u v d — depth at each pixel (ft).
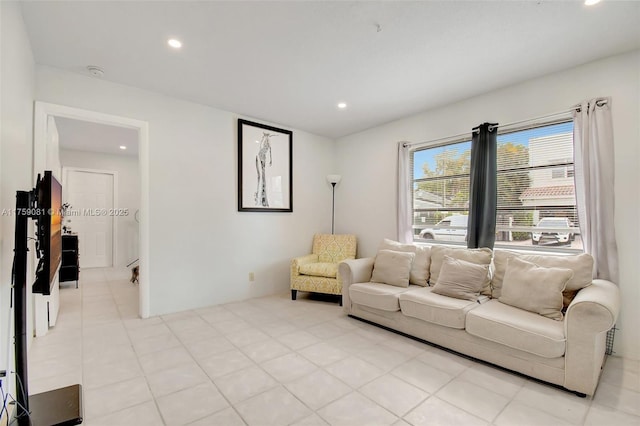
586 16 6.51
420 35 7.29
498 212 10.53
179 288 11.27
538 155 9.64
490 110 10.44
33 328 8.71
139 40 7.48
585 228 8.30
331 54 8.14
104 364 7.33
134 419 5.40
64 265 14.82
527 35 7.23
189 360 7.58
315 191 15.72
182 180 11.27
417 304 8.62
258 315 11.01
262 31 7.13
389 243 11.94
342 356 7.86
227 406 5.79
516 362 6.88
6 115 5.47
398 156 13.02
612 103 8.02
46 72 8.72
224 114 12.38
